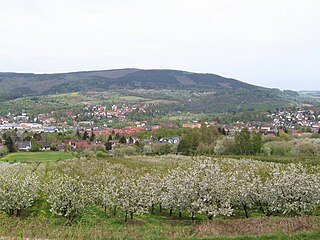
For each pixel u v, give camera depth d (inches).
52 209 1187.3
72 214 1196.5
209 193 1189.7
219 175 1256.8
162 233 912.9
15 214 1380.4
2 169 2465.6
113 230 962.1
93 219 1283.2
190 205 1216.8
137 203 1270.9
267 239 797.9
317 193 1225.4
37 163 3346.5
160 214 1392.7
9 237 830.5
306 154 3415.4
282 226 901.2
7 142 5123.0
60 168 2819.9
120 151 4500.5
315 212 1273.4
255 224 958.4
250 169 1785.2
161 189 1456.7
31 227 968.3
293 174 1269.7
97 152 4448.8
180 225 1110.4
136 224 1192.2
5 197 1315.2
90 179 1876.2
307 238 786.8
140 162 3063.5
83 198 1213.1
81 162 3112.7
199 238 816.3
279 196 1224.8
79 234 881.5
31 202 1439.5
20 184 1456.7
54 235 863.1
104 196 1363.2
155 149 4756.4
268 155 3587.6
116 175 1959.9
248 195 1238.9
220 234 864.9
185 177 1261.1
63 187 1217.4
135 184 1423.5
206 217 1317.7
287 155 3501.5
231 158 3038.9
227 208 1182.3
